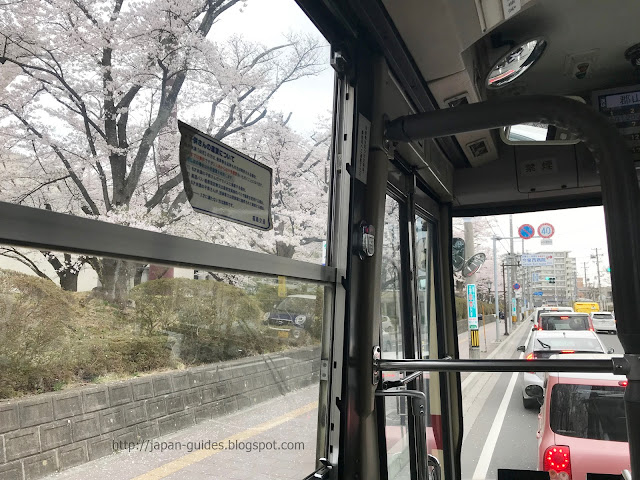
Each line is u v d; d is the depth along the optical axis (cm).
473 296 974
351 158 163
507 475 328
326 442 157
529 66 244
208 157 115
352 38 163
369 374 162
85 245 79
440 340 294
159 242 93
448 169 291
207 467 119
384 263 210
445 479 281
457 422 294
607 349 681
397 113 200
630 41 230
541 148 292
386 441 182
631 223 130
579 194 300
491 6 166
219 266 109
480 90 235
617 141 138
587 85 273
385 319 209
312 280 148
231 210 122
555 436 410
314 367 159
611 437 400
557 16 211
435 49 183
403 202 230
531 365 144
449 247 305
